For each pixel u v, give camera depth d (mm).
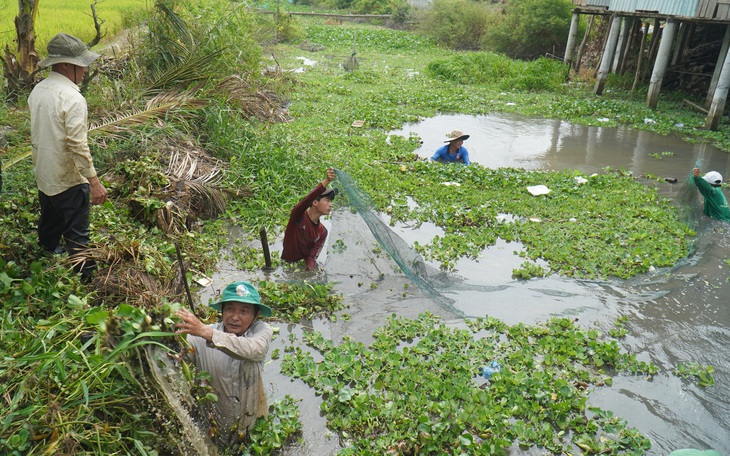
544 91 20047
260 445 3979
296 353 5086
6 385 3348
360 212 6414
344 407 4457
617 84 20688
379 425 4289
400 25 35594
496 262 7215
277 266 6699
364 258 6480
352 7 42125
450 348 5258
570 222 8406
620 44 20891
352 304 6000
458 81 21000
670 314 6117
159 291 5246
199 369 3738
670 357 5406
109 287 5070
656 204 9289
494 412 4414
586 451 4164
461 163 11133
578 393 4727
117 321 3188
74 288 4883
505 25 27234
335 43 28984
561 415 4477
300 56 24438
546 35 26375
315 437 4188
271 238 7449
